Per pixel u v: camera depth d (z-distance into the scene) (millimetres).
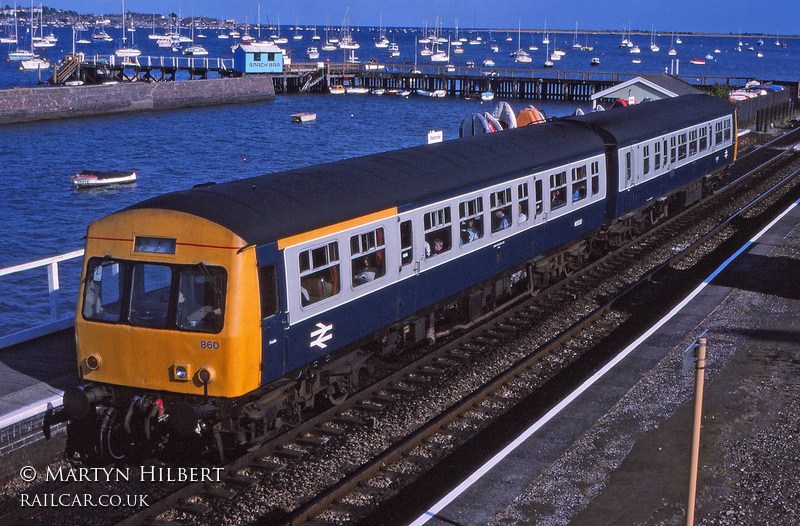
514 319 16203
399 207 12555
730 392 12102
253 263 9672
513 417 11633
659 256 21375
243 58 100562
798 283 17969
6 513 9133
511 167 15688
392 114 86125
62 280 30062
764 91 74750
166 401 10062
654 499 9094
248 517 9047
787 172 34344
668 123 23672
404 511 9102
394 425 11352
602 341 14922
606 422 11047
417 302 13297
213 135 70188
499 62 184625
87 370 10328
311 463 10227
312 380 11297
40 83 101312
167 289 9812
